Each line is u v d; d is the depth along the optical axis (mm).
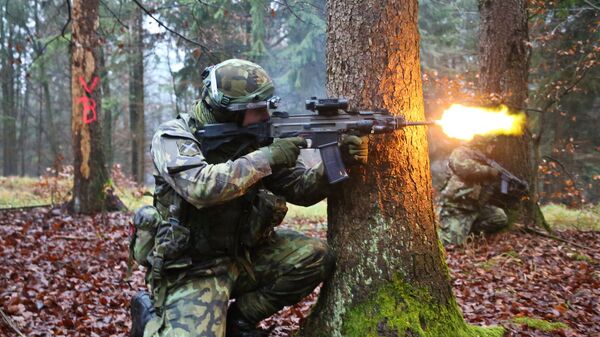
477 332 3596
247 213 3016
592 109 16812
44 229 9195
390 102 3127
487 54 8805
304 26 18094
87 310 5125
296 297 3246
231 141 2947
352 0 3168
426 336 3035
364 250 3146
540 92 14117
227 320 3350
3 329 4398
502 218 7758
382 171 3129
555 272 6156
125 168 34688
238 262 3100
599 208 11453
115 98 21156
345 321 3152
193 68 18281
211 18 16141
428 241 3213
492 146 8227
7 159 31406
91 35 10961
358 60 3158
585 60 10586
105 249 7738
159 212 3057
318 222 10867
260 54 17000
